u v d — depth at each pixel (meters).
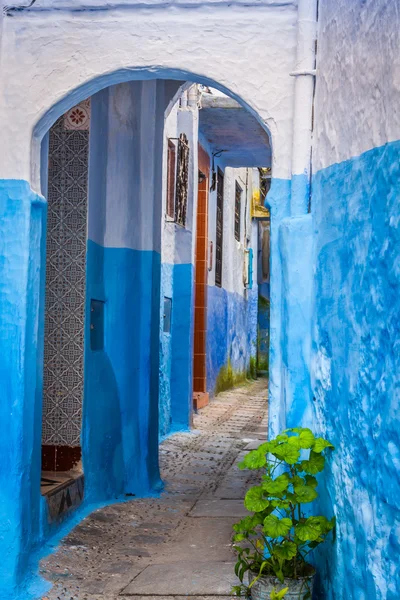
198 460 9.04
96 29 4.80
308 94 4.58
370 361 3.34
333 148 4.07
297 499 3.93
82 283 6.50
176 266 11.47
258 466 3.96
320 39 4.46
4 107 4.84
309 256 4.49
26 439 4.80
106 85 5.00
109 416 7.01
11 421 4.72
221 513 6.55
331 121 4.12
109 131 7.16
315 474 4.34
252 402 15.55
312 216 4.49
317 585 4.24
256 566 4.22
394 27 3.13
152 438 7.54
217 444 10.20
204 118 12.04
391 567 3.04
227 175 16.69
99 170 6.91
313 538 3.77
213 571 4.89
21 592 4.57
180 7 4.75
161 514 6.52
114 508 6.54
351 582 3.58
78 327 6.48
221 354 16.77
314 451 3.97
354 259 3.61
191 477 8.12
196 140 11.59
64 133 6.58
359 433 3.47
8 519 4.66
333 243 3.99
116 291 7.15
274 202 4.67
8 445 4.71
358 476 3.49
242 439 10.65
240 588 4.34
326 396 4.08
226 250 16.98
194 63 4.73
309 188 4.57
